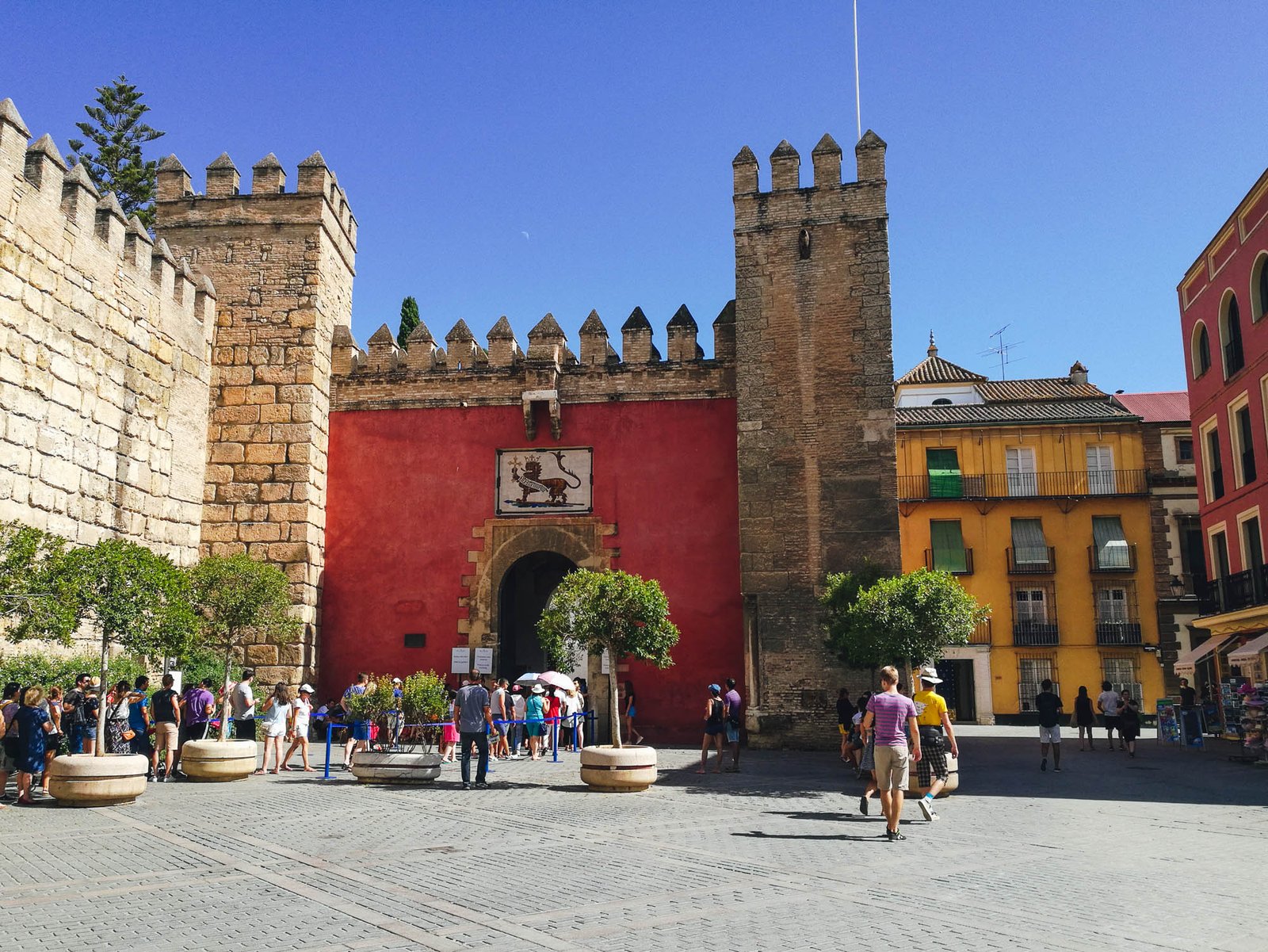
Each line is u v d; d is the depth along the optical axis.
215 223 25.23
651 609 15.74
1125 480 40.53
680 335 25.27
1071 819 12.49
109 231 20.45
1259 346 26.16
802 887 8.10
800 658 22.47
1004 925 6.89
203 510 23.92
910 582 17.02
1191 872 9.02
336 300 26.38
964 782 16.73
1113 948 6.32
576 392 25.30
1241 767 19.98
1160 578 39.75
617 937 6.52
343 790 14.65
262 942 6.34
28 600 12.97
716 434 24.69
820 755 20.92
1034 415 42.22
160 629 13.84
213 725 19.67
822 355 23.73
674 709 23.45
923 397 47.97
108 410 20.19
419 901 7.48
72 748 14.74
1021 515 40.75
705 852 9.70
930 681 12.70
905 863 9.23
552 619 16.09
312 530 24.20
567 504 24.78
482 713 15.58
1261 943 6.46
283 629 19.20
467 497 25.09
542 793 14.63
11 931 6.59
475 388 25.56
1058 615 39.66
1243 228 27.08
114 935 6.50
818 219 24.34
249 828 10.96
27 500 17.64
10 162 17.42
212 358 24.59
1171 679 38.91
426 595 24.72
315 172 25.27
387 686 16.67
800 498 23.17
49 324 18.39
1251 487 26.83
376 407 25.69
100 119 41.81
